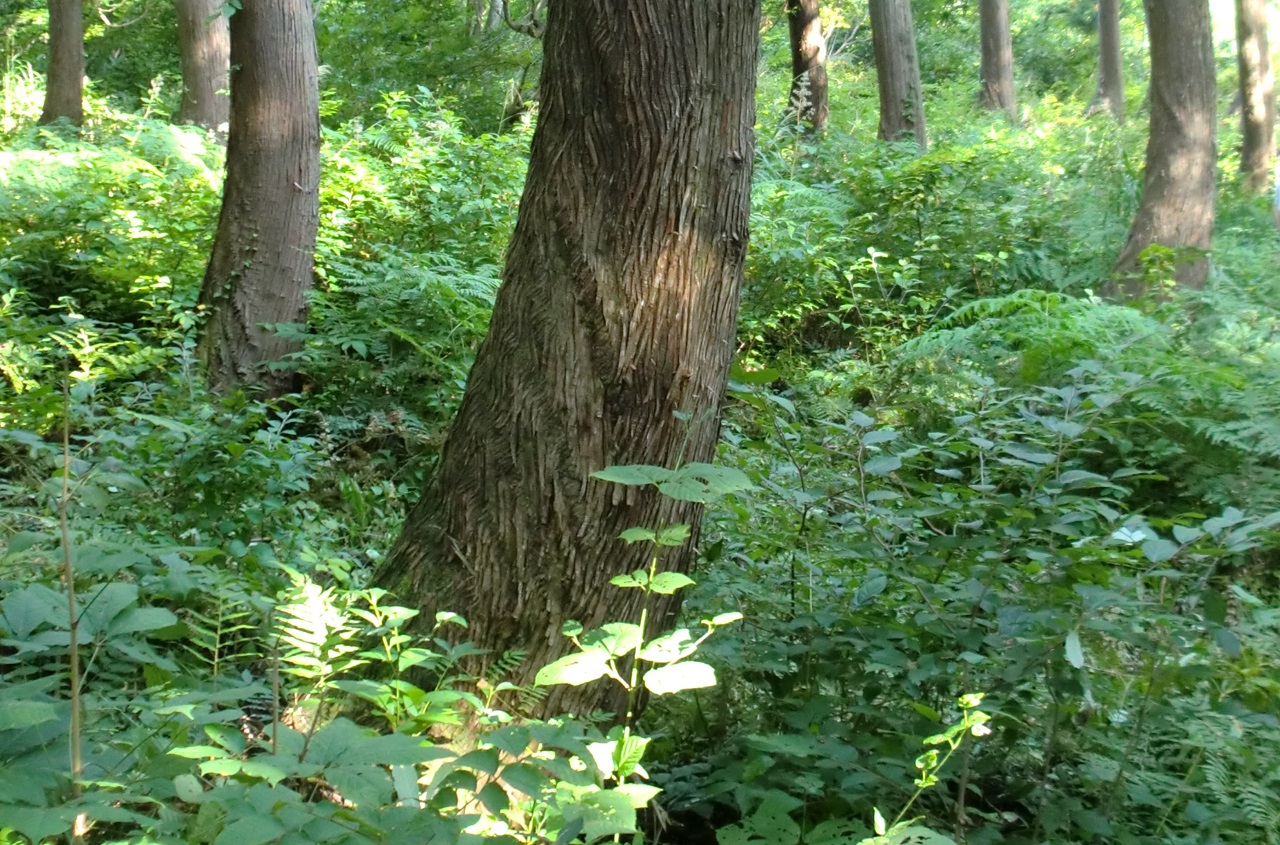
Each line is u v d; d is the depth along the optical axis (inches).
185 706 70.8
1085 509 128.1
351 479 205.2
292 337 268.7
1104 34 998.4
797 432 146.6
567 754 93.8
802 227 359.6
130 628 78.0
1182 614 121.5
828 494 129.1
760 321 335.6
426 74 748.0
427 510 112.2
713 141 105.0
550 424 104.3
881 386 263.9
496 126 666.8
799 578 136.9
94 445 169.3
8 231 324.2
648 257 103.3
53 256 321.4
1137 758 115.3
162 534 149.0
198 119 558.9
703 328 106.6
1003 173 435.2
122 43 944.3
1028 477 133.6
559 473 103.8
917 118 549.3
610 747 85.1
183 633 101.4
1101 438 218.8
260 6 273.3
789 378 292.8
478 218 338.6
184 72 562.6
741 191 108.6
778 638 121.1
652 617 109.6
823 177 461.1
